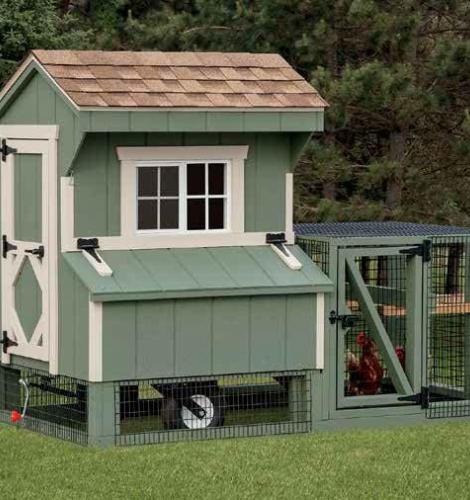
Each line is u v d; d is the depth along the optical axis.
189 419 15.16
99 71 14.88
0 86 26.06
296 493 12.45
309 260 15.38
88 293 14.28
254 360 14.94
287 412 16.55
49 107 14.95
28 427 15.41
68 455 13.88
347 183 26.73
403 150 25.52
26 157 15.29
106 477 12.94
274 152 15.56
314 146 25.12
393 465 13.57
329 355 15.29
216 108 14.84
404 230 17.20
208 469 13.29
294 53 26.14
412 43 24.92
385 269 17.86
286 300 15.05
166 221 15.15
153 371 14.49
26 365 15.47
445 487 12.76
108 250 14.83
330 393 15.31
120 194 14.86
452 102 25.47
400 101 24.31
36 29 26.86
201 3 28.00
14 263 15.49
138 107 14.48
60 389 15.48
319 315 15.20
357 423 15.45
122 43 29.92
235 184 15.37
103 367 14.28
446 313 16.16
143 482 12.74
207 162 15.29
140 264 14.72
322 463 13.62
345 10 25.08
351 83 24.12
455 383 17.55
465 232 16.94
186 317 14.61
